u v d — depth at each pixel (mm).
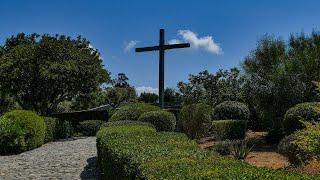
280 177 4125
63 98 28734
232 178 4094
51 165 14078
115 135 10258
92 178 11578
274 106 17328
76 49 28172
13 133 17938
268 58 19391
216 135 18562
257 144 16562
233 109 21609
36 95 27703
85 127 29031
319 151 8461
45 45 26828
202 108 19203
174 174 4492
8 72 26594
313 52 17406
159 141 8297
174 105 33312
